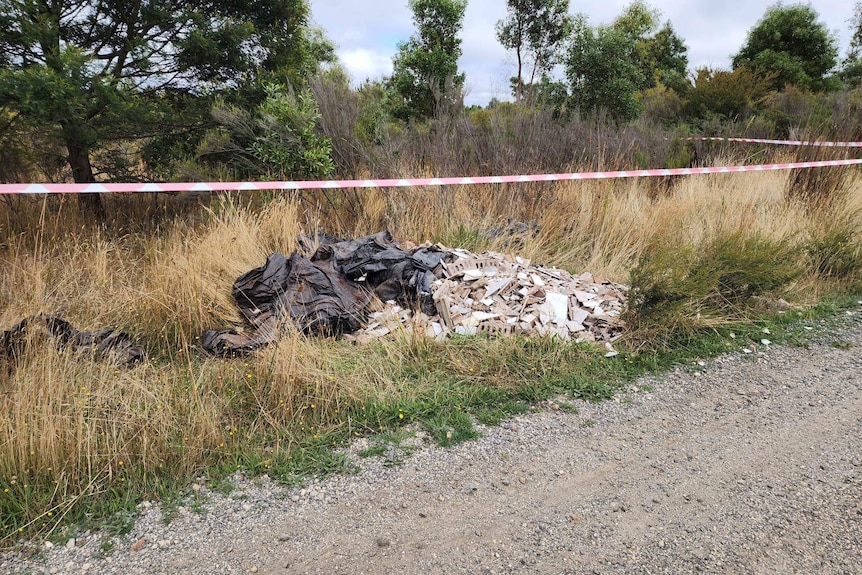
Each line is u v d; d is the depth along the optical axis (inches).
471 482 108.0
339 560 88.5
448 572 86.0
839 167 306.7
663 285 169.0
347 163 274.8
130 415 116.1
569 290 186.9
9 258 192.5
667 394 142.8
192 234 219.3
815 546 91.1
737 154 374.0
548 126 331.0
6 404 112.7
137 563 88.0
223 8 268.2
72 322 161.2
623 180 302.5
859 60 784.3
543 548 91.0
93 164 260.4
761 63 744.3
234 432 117.5
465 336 159.9
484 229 241.3
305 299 165.9
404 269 181.5
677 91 665.0
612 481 108.4
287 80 275.1
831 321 188.7
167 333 157.6
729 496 103.8
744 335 176.4
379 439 120.6
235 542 92.4
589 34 495.2
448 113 328.2
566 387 142.9
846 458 115.3
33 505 97.0
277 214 218.7
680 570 86.4
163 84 262.8
